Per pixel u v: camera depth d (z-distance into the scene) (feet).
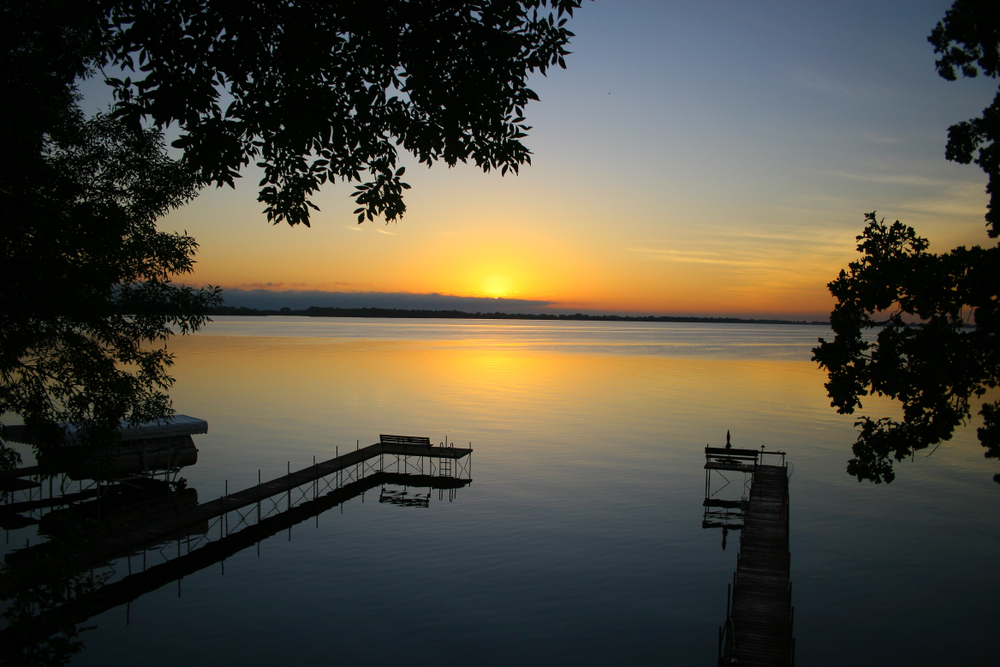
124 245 55.21
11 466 55.36
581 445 163.53
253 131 34.32
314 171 38.93
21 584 37.83
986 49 45.19
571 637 67.00
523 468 140.46
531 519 106.22
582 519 106.22
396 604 74.18
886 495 122.72
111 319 57.82
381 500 117.91
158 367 63.87
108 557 76.74
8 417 163.63
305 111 32.55
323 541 95.66
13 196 44.19
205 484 123.24
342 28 31.78
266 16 31.24
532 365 397.60
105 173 55.52
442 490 124.26
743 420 203.21
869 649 65.98
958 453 157.38
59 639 37.73
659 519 106.42
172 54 30.71
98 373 58.29
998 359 44.01
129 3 30.71
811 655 64.64
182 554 89.61
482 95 34.55
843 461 150.20
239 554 90.07
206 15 30.78
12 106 42.24
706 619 71.51
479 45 33.35
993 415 45.65
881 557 91.35
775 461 149.28
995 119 43.86
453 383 290.76
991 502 118.11
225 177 34.47
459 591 77.97
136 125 31.96
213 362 373.81
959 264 43.98
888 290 45.98
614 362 433.07
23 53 42.73
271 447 155.33
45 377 57.31
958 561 89.92
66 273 49.93
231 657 61.82
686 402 241.35
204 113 32.63
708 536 98.58
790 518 109.19
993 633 69.31
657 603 75.41
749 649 55.57
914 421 48.26
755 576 71.20
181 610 71.97
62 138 52.11
